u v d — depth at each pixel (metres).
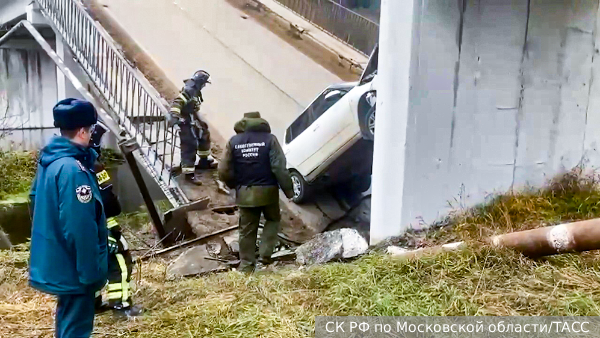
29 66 12.47
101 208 2.61
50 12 10.45
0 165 9.22
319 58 10.52
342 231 5.16
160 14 12.73
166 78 10.77
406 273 3.77
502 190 5.16
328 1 10.85
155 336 3.16
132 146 6.40
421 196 4.80
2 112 12.29
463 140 4.89
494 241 3.96
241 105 10.01
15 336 3.26
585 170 5.50
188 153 7.67
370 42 9.93
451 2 4.57
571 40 5.23
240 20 12.25
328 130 6.65
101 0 12.81
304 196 7.10
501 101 5.00
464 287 3.50
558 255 3.84
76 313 2.67
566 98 5.34
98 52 9.19
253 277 4.19
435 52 4.61
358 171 6.68
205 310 3.48
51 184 2.46
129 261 3.68
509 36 4.89
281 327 3.16
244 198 4.73
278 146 4.75
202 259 5.20
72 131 2.54
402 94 4.64
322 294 3.65
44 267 2.53
